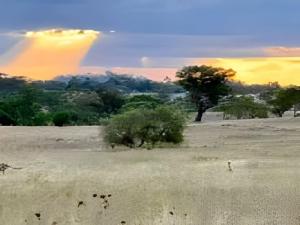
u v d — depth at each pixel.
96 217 15.94
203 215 16.30
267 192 18.34
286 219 15.99
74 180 19.20
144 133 47.19
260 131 66.31
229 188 18.77
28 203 16.48
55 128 71.38
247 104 111.31
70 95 128.00
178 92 137.75
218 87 112.69
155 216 16.03
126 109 51.75
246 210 16.66
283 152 38.75
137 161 30.80
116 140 47.47
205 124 76.81
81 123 99.38
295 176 21.94
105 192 17.48
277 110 118.00
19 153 39.31
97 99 121.50
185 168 24.89
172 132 47.56
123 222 15.32
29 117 91.81
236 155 35.88
